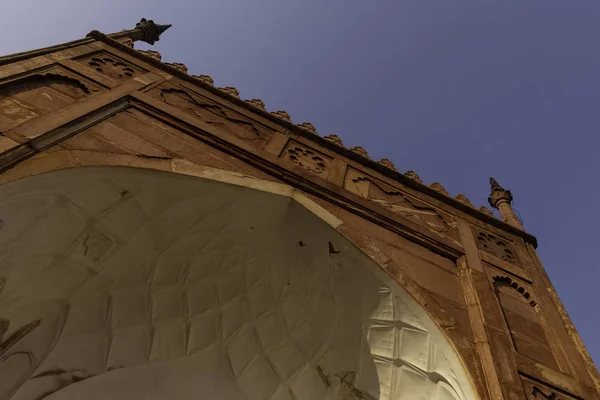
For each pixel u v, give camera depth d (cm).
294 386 611
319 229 578
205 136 603
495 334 500
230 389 623
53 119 486
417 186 754
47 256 493
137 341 586
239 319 625
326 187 623
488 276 604
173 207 539
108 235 521
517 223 806
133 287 572
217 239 588
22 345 516
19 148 421
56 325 536
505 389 432
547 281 655
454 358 473
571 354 520
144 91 646
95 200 489
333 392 587
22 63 566
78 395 562
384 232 606
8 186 396
